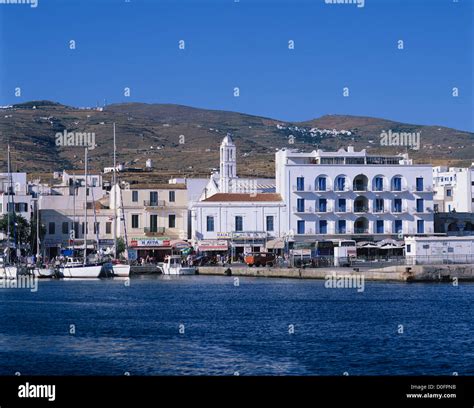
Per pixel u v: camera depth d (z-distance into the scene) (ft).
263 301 360.28
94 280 497.46
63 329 282.97
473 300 357.61
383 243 577.43
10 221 571.28
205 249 582.35
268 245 581.12
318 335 266.36
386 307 334.85
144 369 222.89
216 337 264.11
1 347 250.98
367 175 597.93
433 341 255.50
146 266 545.03
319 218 594.24
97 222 602.85
